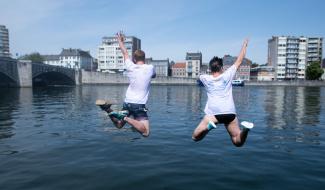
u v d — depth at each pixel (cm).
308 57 15338
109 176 1011
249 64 15450
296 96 5784
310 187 926
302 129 1934
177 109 3278
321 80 13500
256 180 980
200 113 2891
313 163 1161
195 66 16988
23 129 1903
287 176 1016
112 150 1341
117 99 4950
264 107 3541
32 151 1330
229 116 722
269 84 12825
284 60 15025
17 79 8256
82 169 1080
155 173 1038
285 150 1360
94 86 10781
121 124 788
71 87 9688
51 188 915
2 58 7394
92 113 2784
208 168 1091
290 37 14925
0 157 1235
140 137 1628
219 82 733
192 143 1483
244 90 8725
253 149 1370
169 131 1838
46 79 11606
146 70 792
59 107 3366
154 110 3158
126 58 819
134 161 1176
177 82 12888
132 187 924
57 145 1441
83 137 1633
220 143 1480
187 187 925
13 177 1005
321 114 2795
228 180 980
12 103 3809
